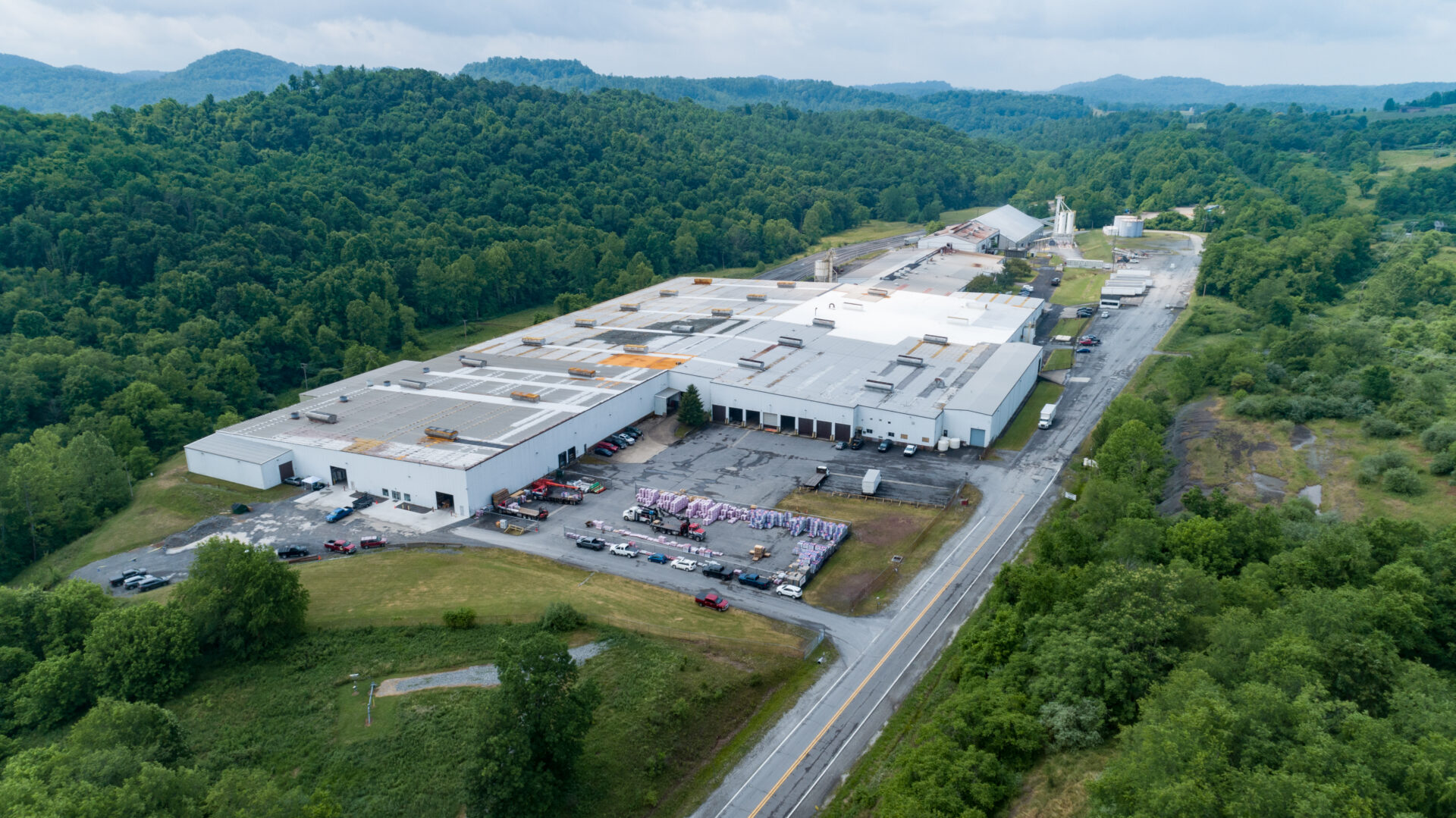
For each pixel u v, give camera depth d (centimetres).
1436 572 7256
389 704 8231
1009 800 6106
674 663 8569
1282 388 14562
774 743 7681
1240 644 6134
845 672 8562
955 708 7181
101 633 8419
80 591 9256
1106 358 18988
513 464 12769
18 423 16375
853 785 7094
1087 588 7775
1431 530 9375
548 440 13388
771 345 18075
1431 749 4691
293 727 8012
